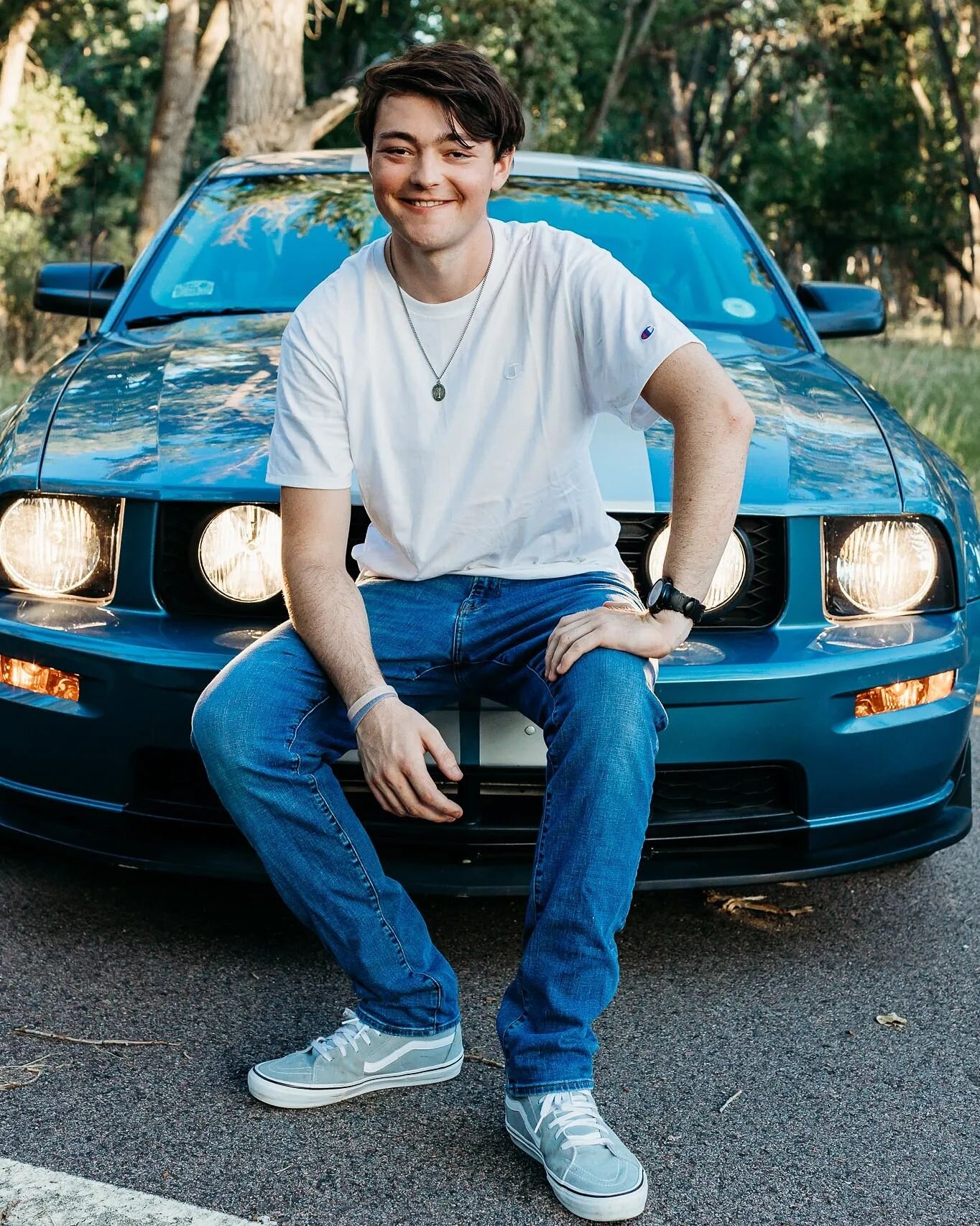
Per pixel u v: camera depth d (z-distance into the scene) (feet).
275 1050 6.71
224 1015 7.04
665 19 87.10
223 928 8.12
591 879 5.58
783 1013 7.37
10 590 7.68
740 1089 6.53
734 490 5.89
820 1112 6.35
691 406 5.87
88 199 81.82
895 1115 6.34
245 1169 5.67
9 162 63.87
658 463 7.46
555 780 5.72
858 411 8.67
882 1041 7.07
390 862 7.27
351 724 5.90
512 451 6.15
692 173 13.05
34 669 7.48
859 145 96.63
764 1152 5.99
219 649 7.07
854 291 12.01
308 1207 5.41
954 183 97.19
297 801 5.89
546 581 6.32
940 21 81.46
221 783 5.88
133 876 8.85
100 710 7.25
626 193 11.98
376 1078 6.28
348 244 11.11
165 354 9.17
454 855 7.30
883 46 93.09
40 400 8.46
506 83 5.85
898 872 9.59
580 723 5.64
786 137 102.63
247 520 7.31
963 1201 5.66
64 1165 5.63
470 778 7.07
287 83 37.37
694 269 11.18
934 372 34.12
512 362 6.08
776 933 8.46
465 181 5.77
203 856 7.37
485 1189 5.59
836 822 7.53
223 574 7.33
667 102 103.81
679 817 7.36
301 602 6.08
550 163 12.36
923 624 7.77
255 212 11.55
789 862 7.57
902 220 98.84
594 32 65.72
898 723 7.52
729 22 91.15
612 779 5.58
